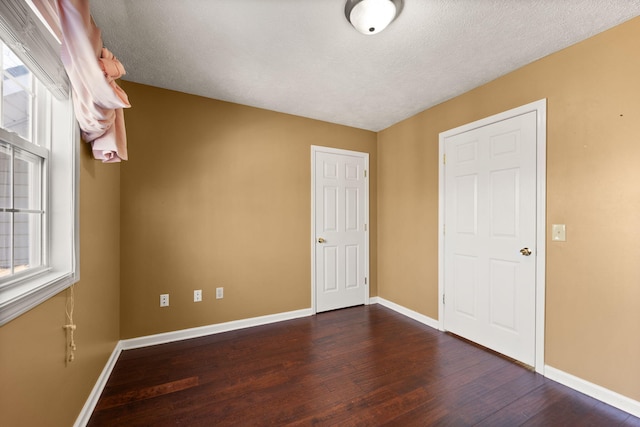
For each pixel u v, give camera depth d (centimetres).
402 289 330
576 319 185
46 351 113
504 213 227
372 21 151
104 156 158
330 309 338
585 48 181
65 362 130
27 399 100
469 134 255
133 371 203
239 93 261
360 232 360
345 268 350
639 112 160
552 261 197
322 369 207
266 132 299
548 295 199
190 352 232
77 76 116
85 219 154
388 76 229
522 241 215
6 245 102
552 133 198
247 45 187
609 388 170
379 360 220
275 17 160
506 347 225
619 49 167
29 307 99
